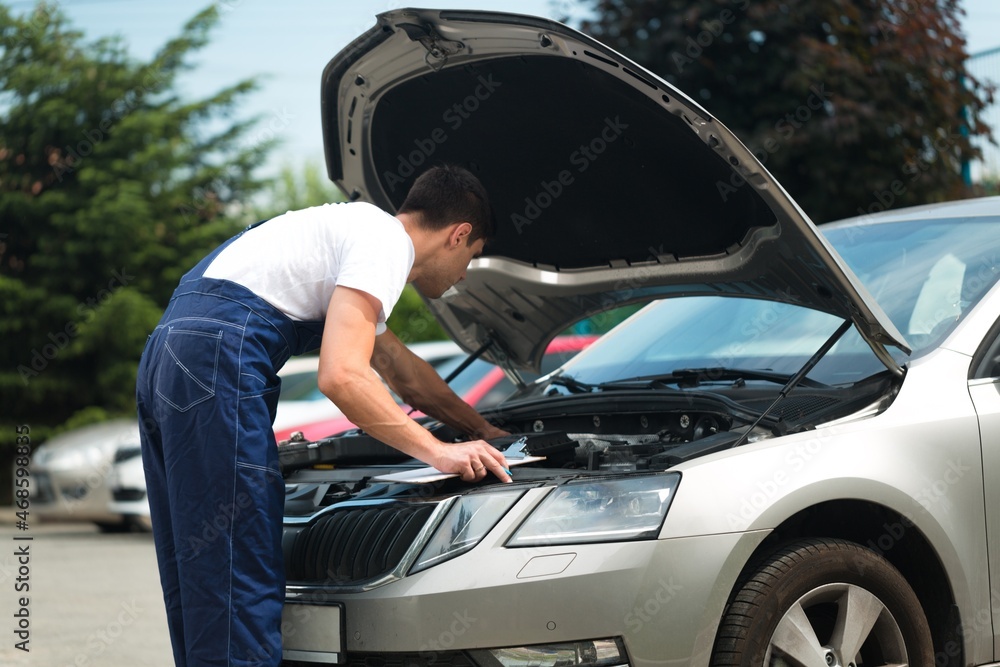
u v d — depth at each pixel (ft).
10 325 44.29
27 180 45.91
